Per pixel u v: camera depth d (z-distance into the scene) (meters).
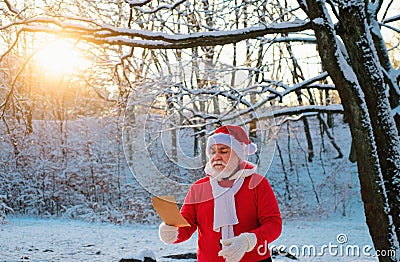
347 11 5.10
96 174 15.38
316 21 5.16
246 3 8.00
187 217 2.69
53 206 15.48
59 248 8.80
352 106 5.00
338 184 16.22
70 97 15.55
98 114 15.69
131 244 9.44
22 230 11.51
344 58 5.20
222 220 2.62
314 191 16.12
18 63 13.05
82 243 9.46
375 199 4.87
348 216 15.01
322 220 14.66
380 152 5.02
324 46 5.12
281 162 17.69
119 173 15.40
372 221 4.91
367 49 5.07
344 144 19.56
